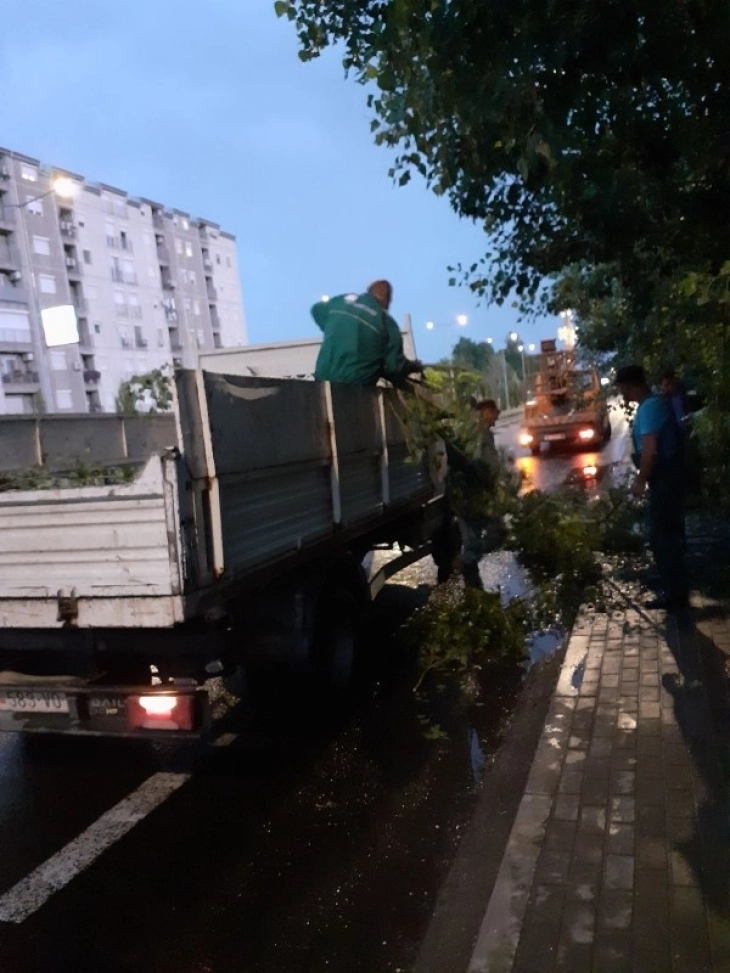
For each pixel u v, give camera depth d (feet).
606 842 13.10
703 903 11.46
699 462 29.17
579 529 34.47
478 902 12.65
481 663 23.93
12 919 13.03
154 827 15.71
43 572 14.85
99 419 27.55
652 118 17.06
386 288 25.96
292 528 17.81
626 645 22.26
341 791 16.79
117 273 244.01
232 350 34.63
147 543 14.06
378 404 23.30
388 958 11.72
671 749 16.06
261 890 13.52
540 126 16.56
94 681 16.21
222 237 306.14
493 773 16.81
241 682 22.40
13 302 201.36
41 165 213.25
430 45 15.37
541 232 24.64
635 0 14.62
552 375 96.02
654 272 22.89
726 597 25.66
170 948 12.19
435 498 29.53
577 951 10.77
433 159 20.35
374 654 25.32
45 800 17.06
